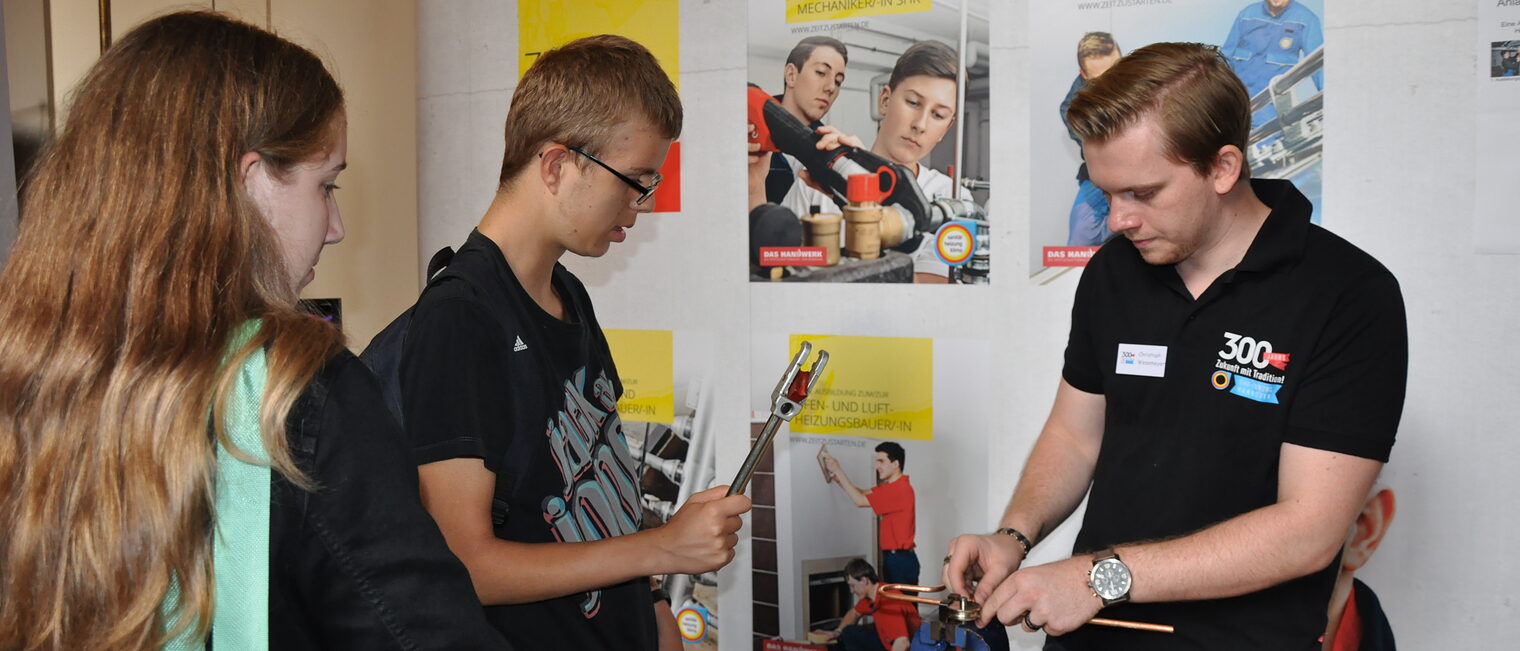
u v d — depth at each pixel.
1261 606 1.33
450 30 2.52
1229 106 1.23
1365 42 1.67
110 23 2.15
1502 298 1.61
